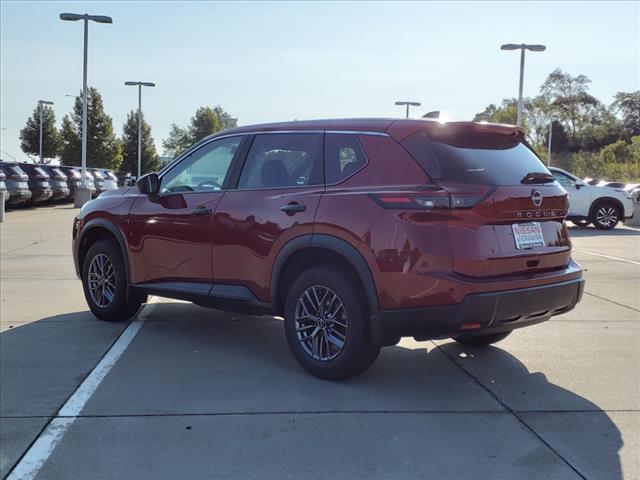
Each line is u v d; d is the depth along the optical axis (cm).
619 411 422
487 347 574
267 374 495
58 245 1297
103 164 6731
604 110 10475
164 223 577
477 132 460
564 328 640
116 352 550
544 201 457
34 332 615
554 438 379
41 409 420
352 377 485
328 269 465
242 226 512
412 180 430
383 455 356
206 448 365
